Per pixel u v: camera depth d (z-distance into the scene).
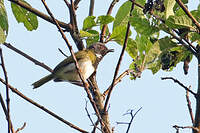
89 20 9.82
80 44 10.12
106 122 8.57
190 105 8.14
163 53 8.43
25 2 10.41
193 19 7.52
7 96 7.29
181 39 8.12
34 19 11.23
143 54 9.16
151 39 9.15
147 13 8.08
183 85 7.89
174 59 8.81
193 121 7.98
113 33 10.09
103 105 9.45
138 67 9.20
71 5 9.64
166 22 7.82
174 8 8.91
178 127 7.29
